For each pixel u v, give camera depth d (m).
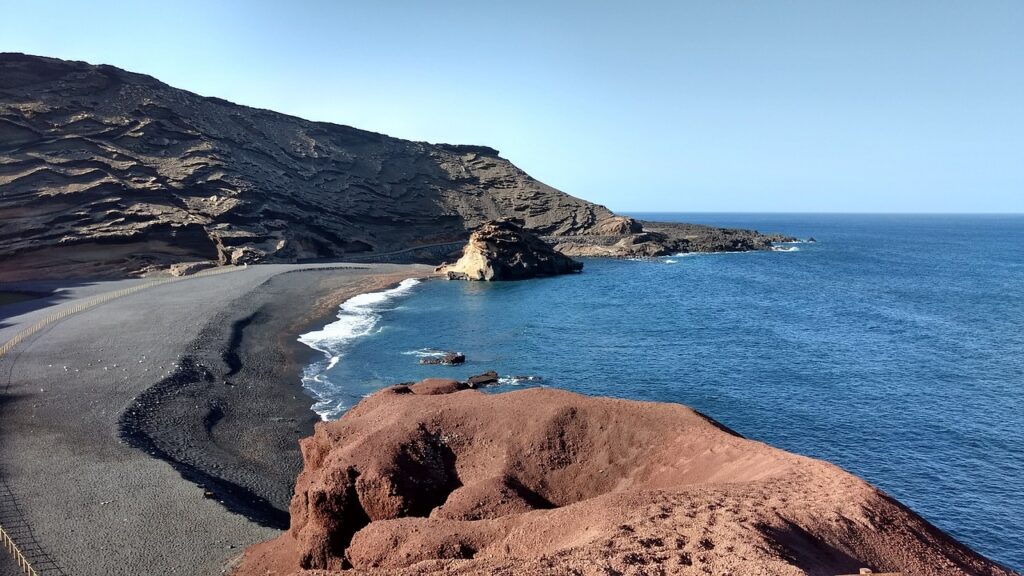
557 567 10.48
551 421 19.53
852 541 12.13
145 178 88.38
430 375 43.62
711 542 11.24
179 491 23.45
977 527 25.06
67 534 20.36
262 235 93.00
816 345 53.69
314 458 20.88
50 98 88.50
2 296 63.97
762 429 34.47
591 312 68.56
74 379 36.03
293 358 46.78
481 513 16.02
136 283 71.00
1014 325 63.03
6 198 75.88
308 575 12.33
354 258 108.25
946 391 41.06
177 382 36.56
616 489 17.70
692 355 49.91
